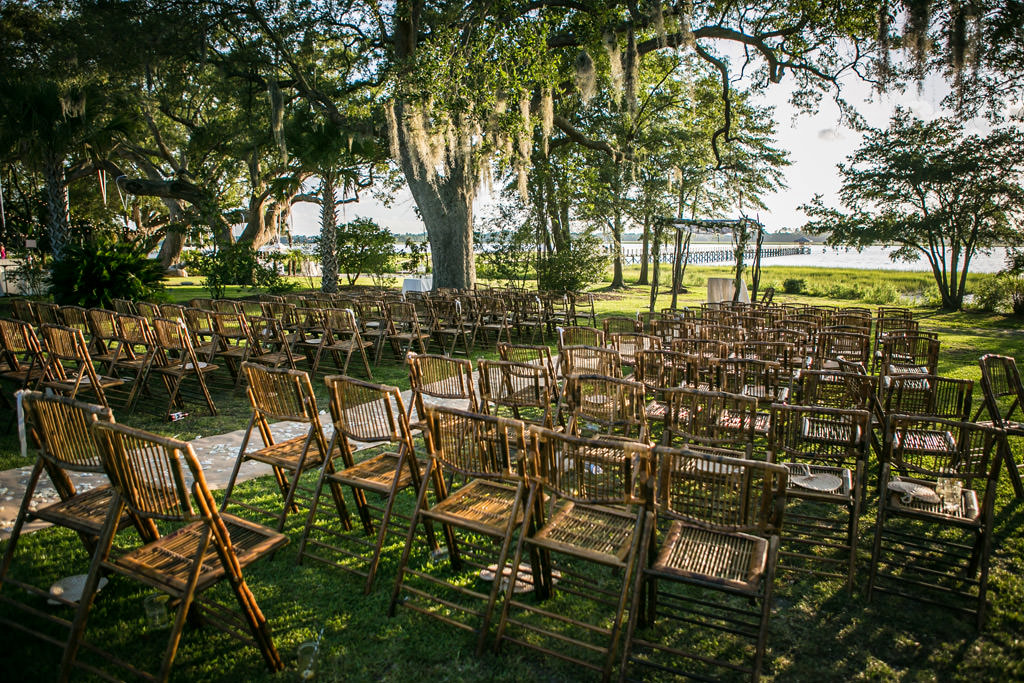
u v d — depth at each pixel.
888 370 6.04
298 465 3.69
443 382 4.66
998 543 3.81
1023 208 17.80
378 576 3.41
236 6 15.06
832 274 38.88
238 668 2.68
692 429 3.99
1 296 17.36
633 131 16.55
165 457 2.35
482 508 3.10
